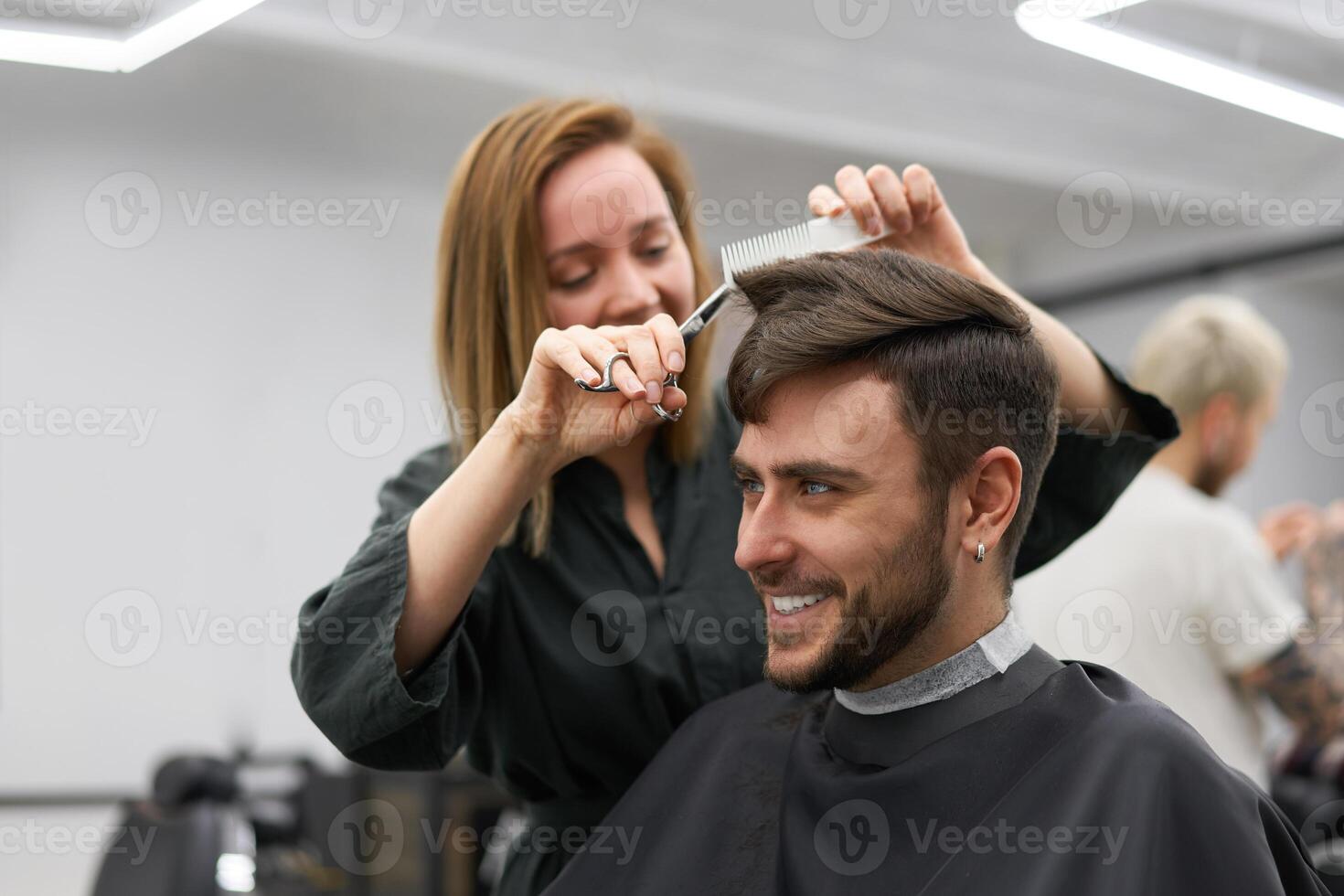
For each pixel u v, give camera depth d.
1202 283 6.23
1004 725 0.98
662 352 1.01
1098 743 0.92
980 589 0.99
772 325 0.95
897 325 0.92
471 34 4.32
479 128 4.96
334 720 1.10
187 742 4.91
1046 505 1.26
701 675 1.24
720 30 4.56
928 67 4.82
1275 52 3.06
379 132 5.02
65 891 4.23
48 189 4.76
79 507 4.79
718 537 1.29
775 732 1.14
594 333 1.03
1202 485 2.06
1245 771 1.95
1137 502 2.01
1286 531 2.25
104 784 4.75
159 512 4.91
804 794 1.04
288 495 5.16
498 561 1.24
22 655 4.68
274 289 5.16
